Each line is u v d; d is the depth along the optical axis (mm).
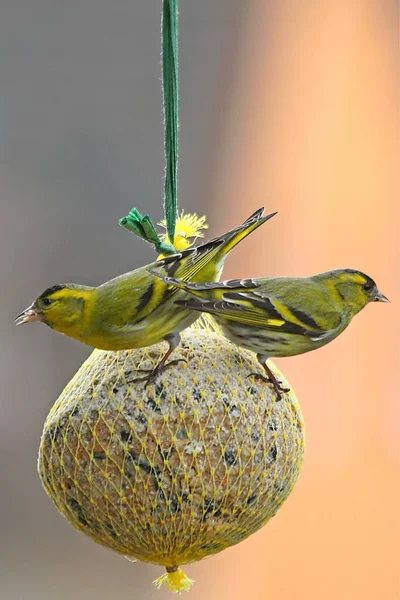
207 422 6488
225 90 14391
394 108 13109
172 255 7023
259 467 6586
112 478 6465
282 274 12547
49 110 14641
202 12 14781
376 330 12289
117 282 6977
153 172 14461
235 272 12602
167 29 6758
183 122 14398
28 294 13352
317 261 12555
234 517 6605
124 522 6543
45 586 11805
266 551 11367
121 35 15297
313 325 7270
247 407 6633
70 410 6656
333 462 11750
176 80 6883
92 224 13930
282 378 7160
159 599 11711
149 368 6715
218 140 14117
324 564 11273
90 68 15039
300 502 11484
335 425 11930
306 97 13594
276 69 14031
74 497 6633
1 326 13227
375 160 12914
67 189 14148
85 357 13289
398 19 13445
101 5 15344
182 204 13930
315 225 12734
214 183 13914
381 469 11586
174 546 6645
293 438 6875
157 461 6418
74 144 14500
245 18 14672
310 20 13875
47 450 6742
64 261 13633
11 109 14477
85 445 6527
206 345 6996
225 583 11281
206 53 14758
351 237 12633
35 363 13133
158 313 6766
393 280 12406
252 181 13484
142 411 6480
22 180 14055
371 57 13352
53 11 15219
